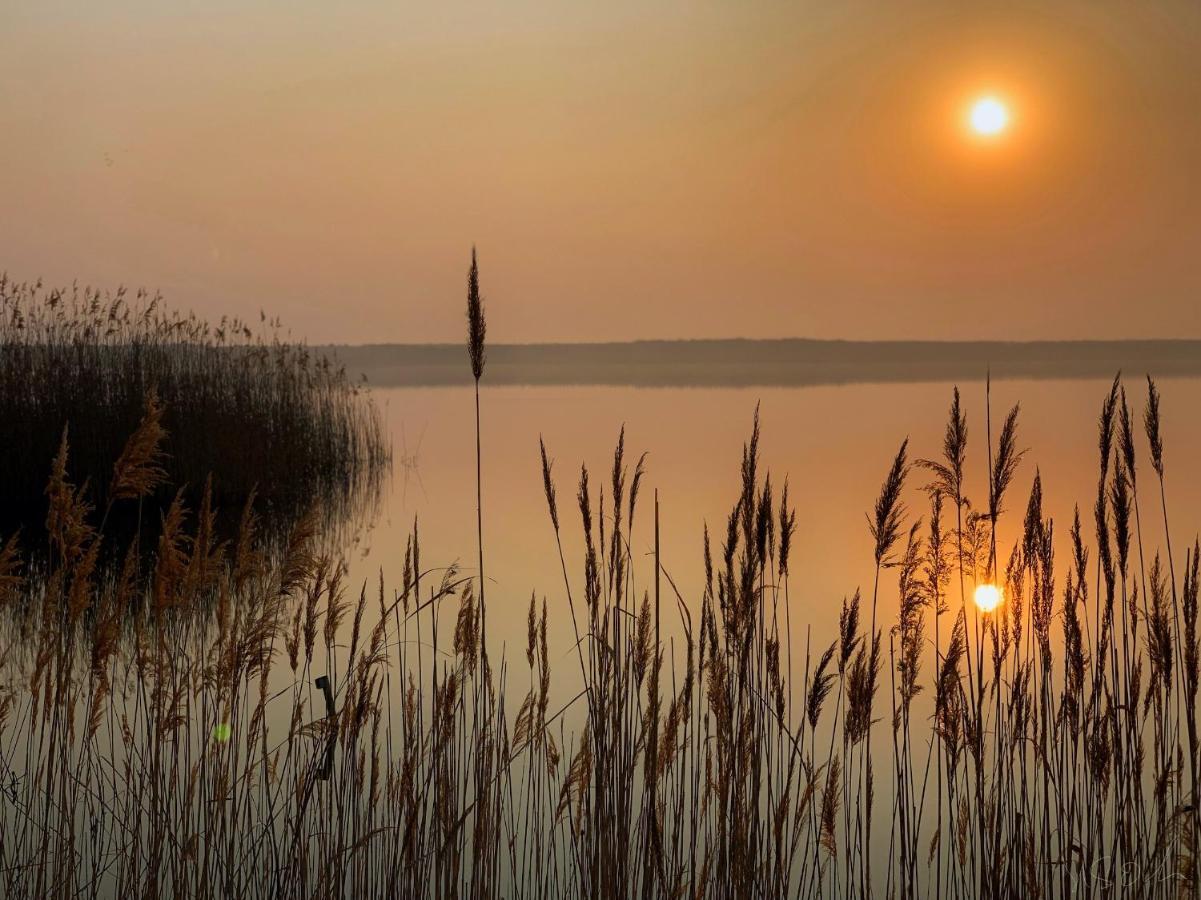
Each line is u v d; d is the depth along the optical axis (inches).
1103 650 207.0
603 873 199.5
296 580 224.2
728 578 205.0
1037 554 209.5
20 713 316.2
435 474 964.0
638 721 220.7
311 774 216.7
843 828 265.6
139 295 802.2
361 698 218.8
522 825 261.6
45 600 211.6
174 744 217.6
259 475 800.3
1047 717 209.8
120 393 746.2
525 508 781.9
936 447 1050.1
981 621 206.1
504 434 1285.7
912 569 199.5
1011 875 198.1
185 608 237.9
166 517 215.3
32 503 714.8
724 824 197.0
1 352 740.0
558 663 402.6
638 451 1074.7
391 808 233.1
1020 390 1966.0
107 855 225.8
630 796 203.6
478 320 196.5
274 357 896.9
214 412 788.6
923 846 256.7
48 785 210.1
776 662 206.2
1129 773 207.0
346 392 1026.7
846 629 190.9
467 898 214.2
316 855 232.1
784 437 1184.2
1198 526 578.2
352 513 775.1
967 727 198.1
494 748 234.8
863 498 759.1
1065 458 924.0
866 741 194.1
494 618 469.4
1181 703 280.1
